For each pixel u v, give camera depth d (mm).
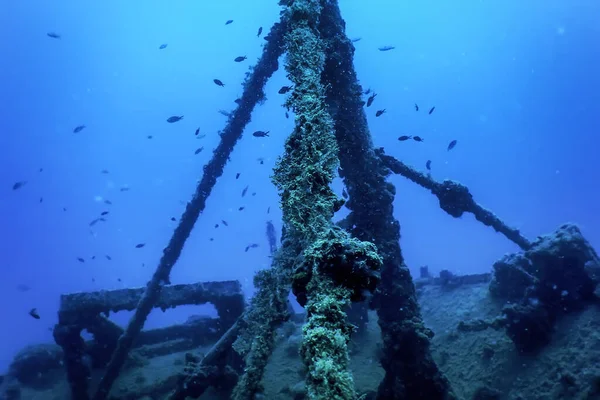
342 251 2221
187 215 10109
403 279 7340
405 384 6938
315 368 1826
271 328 5570
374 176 7586
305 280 2379
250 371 5297
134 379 10102
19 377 11852
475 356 9609
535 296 9367
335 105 7285
